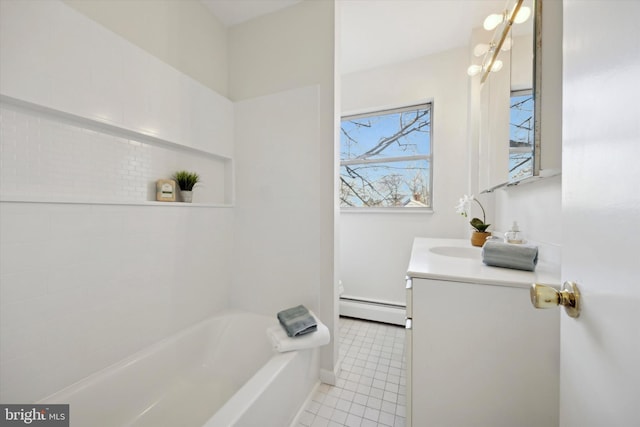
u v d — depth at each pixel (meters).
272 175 1.70
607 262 0.36
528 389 0.84
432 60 2.24
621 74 0.33
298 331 1.27
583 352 0.43
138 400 1.19
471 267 1.03
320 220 1.56
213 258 1.70
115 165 1.20
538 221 1.15
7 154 0.87
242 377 1.46
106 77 1.10
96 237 1.11
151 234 1.33
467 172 2.14
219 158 1.79
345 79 2.53
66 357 1.00
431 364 0.95
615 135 0.35
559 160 0.92
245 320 1.65
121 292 1.20
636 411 0.30
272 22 1.72
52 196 0.97
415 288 0.96
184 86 1.47
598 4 0.39
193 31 1.62
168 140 1.37
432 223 2.27
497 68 1.49
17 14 0.85
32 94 0.88
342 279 2.56
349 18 1.83
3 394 0.86
